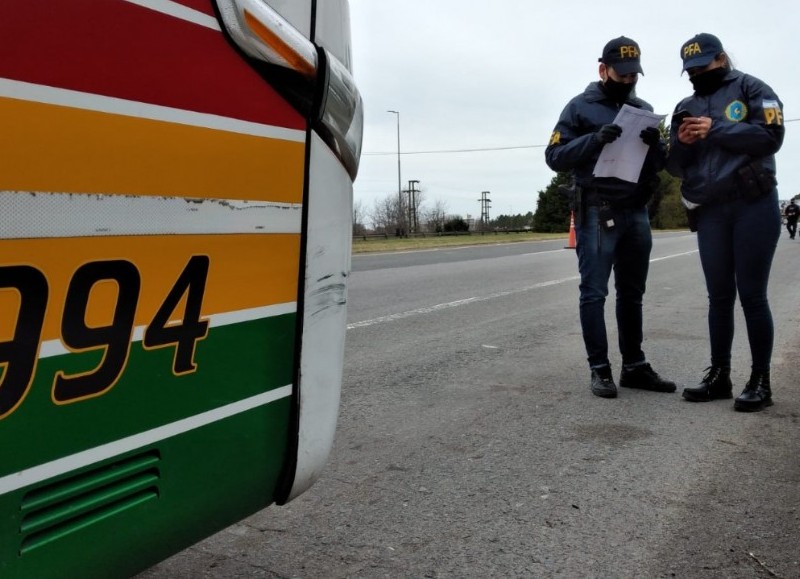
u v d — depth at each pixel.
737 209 3.76
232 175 1.34
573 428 3.62
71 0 1.04
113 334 1.13
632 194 4.05
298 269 1.54
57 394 1.06
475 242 28.08
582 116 4.04
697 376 4.71
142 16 1.15
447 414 3.86
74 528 1.11
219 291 1.33
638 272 4.26
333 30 1.62
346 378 4.60
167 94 1.20
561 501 2.76
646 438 3.47
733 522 2.58
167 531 1.30
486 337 6.05
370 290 9.43
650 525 2.56
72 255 1.06
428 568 2.26
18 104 0.98
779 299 8.39
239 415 1.42
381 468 3.09
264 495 1.55
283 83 1.44
